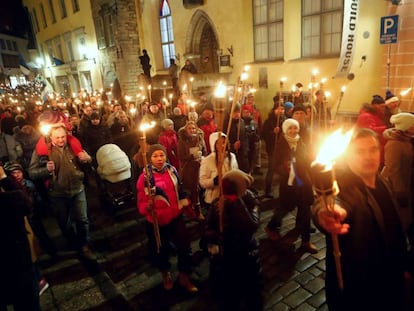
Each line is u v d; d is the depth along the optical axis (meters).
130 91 18.56
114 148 5.63
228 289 2.79
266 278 3.61
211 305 3.26
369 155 1.85
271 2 10.51
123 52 17.86
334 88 8.65
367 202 1.86
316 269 3.71
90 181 7.60
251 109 7.30
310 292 3.35
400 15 6.64
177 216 3.46
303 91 9.61
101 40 20.58
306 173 3.86
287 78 10.20
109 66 20.30
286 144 3.95
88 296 3.49
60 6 25.09
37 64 34.06
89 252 4.29
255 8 11.16
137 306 3.34
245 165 5.70
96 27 20.70
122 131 6.70
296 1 9.56
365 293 1.91
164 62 17.36
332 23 8.92
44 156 4.00
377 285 1.90
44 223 5.43
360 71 7.68
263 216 5.06
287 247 4.18
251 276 2.77
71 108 12.27
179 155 4.97
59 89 31.00
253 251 2.79
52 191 4.09
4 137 5.79
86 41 22.73
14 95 22.00
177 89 13.10
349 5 7.14
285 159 3.97
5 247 2.48
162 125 5.56
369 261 1.86
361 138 1.88
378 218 1.85
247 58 11.73
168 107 9.88
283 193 4.07
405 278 2.18
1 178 2.89
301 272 3.67
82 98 13.20
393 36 6.26
